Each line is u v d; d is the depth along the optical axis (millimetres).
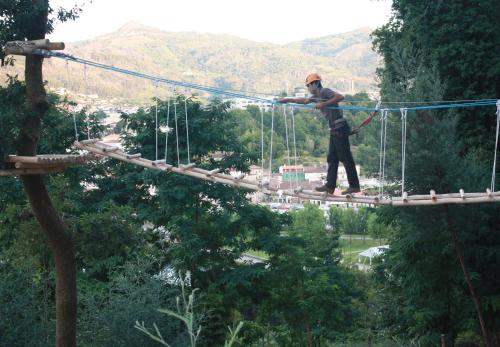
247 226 19219
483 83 15914
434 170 12852
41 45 8203
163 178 18156
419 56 15156
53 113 17188
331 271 24062
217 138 19141
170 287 13516
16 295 10922
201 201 19125
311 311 18250
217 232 18641
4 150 8180
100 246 14602
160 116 19141
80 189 19406
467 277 12477
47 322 11625
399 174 13141
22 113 8875
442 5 15992
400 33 18344
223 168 18922
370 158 14195
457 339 17828
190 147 18922
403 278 16625
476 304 12570
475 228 13922
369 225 56219
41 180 9617
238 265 19297
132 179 18734
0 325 10516
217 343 16719
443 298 15594
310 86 9195
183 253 16688
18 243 13844
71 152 19344
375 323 21625
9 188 16844
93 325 11938
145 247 15602
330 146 9430
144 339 11398
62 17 9453
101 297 12750
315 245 24406
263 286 18344
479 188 13156
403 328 18344
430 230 13266
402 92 13438
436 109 13219
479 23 15688
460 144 13469
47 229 9805
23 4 9086
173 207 17875
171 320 11891
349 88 162750
